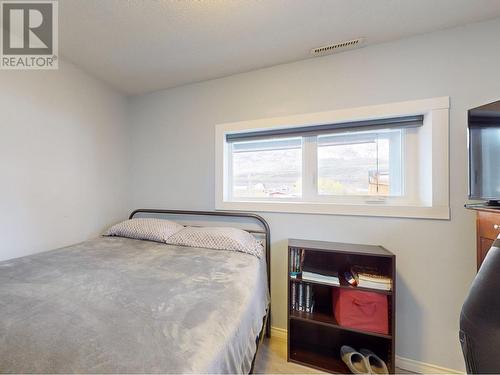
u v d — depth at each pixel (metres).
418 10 1.24
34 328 0.68
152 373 0.52
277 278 1.78
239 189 2.07
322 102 1.68
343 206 1.60
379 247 1.48
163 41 1.53
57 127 1.72
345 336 1.54
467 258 1.34
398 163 1.65
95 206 2.03
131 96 2.37
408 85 1.47
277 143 1.96
